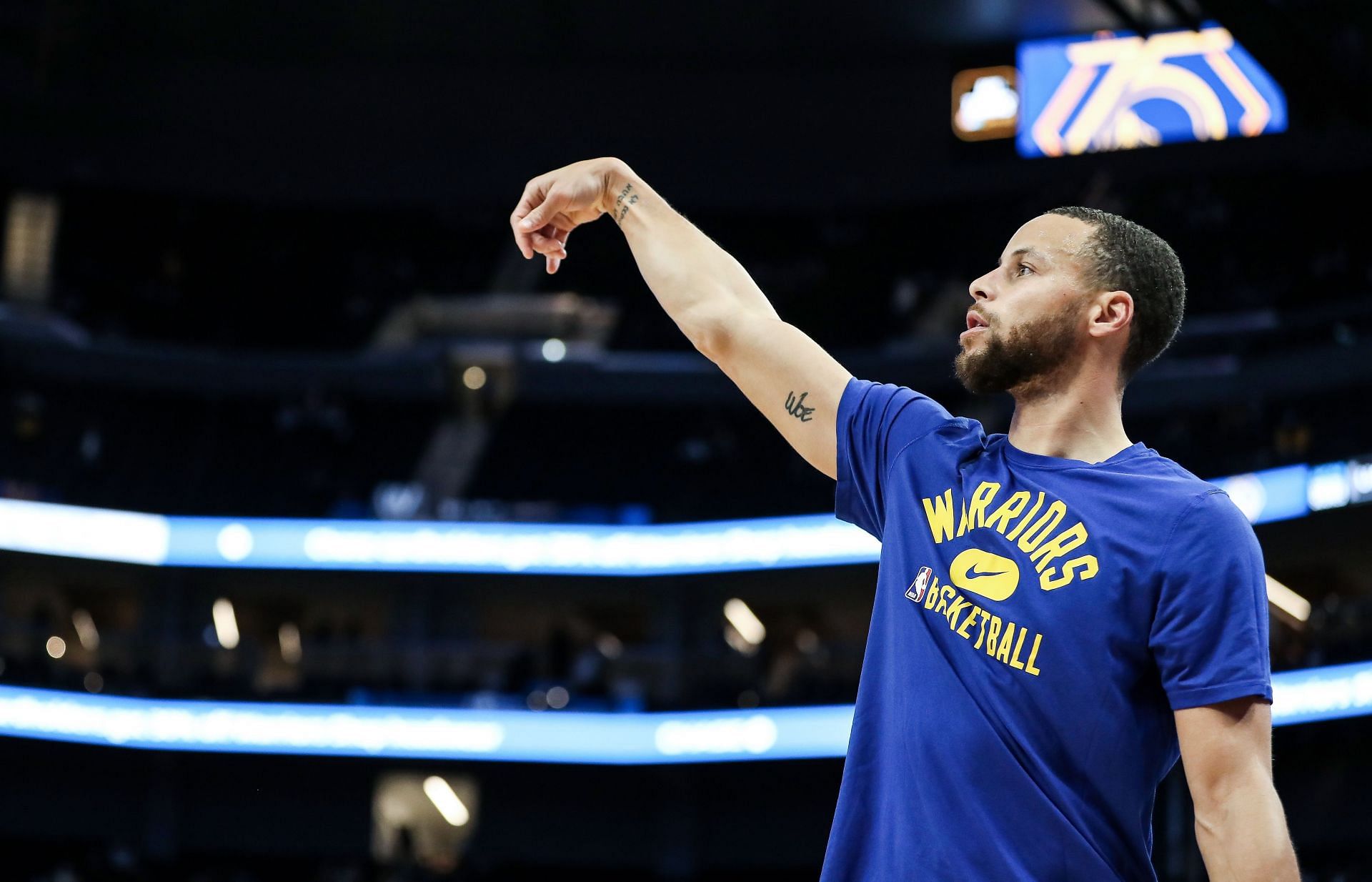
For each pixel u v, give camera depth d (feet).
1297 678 82.69
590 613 118.01
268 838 107.04
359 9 120.47
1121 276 9.78
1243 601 8.43
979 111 122.52
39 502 110.01
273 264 133.49
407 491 116.57
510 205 131.85
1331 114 82.89
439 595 115.44
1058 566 8.77
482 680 112.98
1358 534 89.66
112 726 102.17
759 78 126.82
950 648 8.90
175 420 126.00
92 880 95.40
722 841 106.32
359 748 102.68
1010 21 118.83
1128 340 9.84
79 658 112.16
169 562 112.68
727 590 111.86
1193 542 8.57
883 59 124.67
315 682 110.42
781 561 107.45
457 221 134.82
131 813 106.32
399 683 110.11
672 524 111.55
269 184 130.62
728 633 114.73
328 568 112.27
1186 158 114.42
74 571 113.29
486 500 123.03
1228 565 8.50
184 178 129.08
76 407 123.44
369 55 126.62
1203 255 116.37
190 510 114.01
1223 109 112.88
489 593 115.75
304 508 117.60
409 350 125.70
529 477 124.16
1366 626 87.04
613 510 117.70
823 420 10.52
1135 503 8.86
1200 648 8.34
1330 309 105.50
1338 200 113.19
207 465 122.72
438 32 123.65
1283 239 114.93
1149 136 115.85
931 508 9.50
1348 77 80.07
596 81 128.06
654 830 106.73
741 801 106.32
